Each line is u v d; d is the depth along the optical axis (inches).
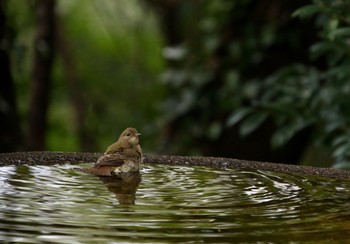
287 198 241.4
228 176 283.3
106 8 970.7
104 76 986.1
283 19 540.7
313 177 284.8
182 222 203.0
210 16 594.9
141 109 926.4
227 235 189.9
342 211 222.1
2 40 504.1
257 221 206.4
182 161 313.4
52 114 999.6
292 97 416.2
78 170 284.8
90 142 935.7
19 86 792.3
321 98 406.0
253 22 558.3
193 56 609.9
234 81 549.6
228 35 571.5
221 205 227.8
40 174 273.9
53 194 237.5
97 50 1011.3
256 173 291.1
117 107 965.2
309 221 207.9
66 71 920.9
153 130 669.3
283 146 551.2
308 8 356.8
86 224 196.7
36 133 693.9
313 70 426.9
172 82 608.1
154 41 1022.4
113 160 281.9
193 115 594.9
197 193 247.6
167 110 601.0
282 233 193.3
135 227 195.3
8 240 178.7
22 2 651.5
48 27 658.8
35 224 195.0
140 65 987.9
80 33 1019.9
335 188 261.9
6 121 501.4
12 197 230.1
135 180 270.4
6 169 282.4
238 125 561.0
